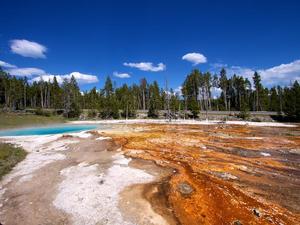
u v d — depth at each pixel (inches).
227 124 2031.3
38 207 434.6
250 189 504.1
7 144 1036.5
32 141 1155.9
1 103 3449.8
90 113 3127.5
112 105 3073.3
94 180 562.9
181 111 3043.8
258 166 676.7
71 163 726.5
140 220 379.9
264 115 2532.0
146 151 885.8
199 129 1627.7
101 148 953.5
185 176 588.1
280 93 3176.7
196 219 382.3
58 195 482.0
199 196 467.5
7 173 633.6
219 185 526.9
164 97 3464.6
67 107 3112.7
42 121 2427.4
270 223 366.3
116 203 439.8
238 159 757.3
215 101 3949.3
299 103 2236.7
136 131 1535.4
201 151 879.7
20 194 494.6
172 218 385.7
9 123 2118.6
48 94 3996.1
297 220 375.9
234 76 3703.3
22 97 3767.2
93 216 395.5
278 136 1249.4
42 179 581.6
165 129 1654.8
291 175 595.5
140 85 3996.1
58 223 379.2
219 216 390.3
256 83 3408.0
